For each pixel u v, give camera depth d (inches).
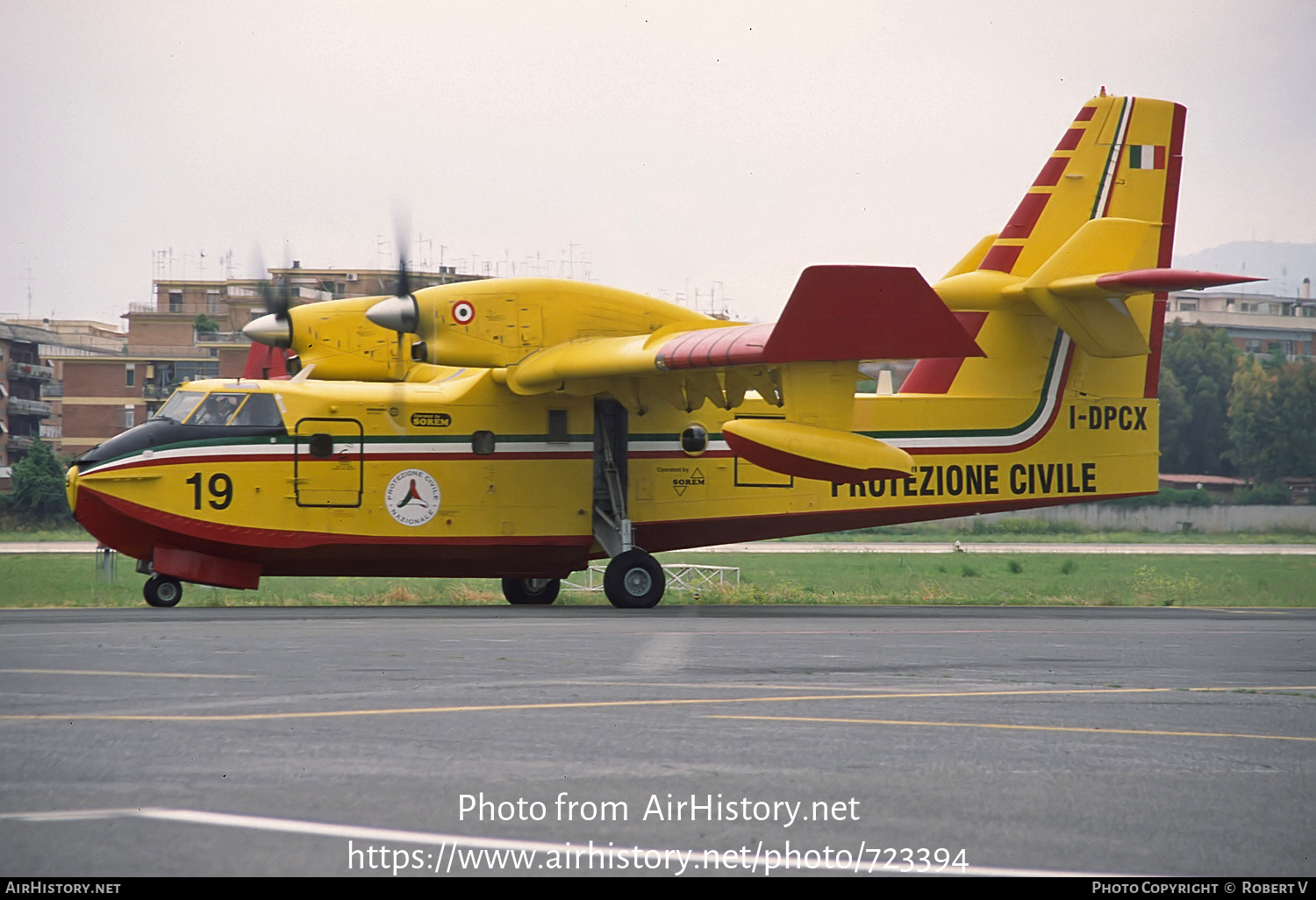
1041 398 2640.3
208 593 2915.8
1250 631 1872.5
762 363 1985.7
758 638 1610.5
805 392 2092.8
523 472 2455.7
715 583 3348.9
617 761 764.0
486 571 2497.5
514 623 1854.1
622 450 2512.3
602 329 2349.9
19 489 7726.4
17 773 716.0
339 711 935.0
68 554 5255.9
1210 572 4399.6
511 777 717.3
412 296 2285.9
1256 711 992.2
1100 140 2630.4
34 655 1286.9
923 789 703.1
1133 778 733.3
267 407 2358.5
